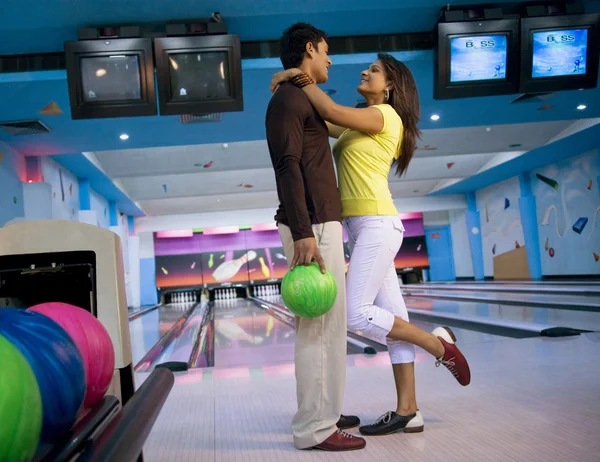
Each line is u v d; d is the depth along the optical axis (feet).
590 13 15.96
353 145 5.64
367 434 5.41
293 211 4.94
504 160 35.47
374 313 5.47
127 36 14.85
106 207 37.37
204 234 47.73
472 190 47.42
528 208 39.60
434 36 16.07
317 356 5.12
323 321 5.15
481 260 47.39
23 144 21.93
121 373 4.16
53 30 14.90
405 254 49.37
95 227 4.13
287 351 14.24
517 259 41.96
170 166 30.22
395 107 5.98
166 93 15.05
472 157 37.65
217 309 35.65
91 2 13.91
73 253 4.11
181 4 14.40
